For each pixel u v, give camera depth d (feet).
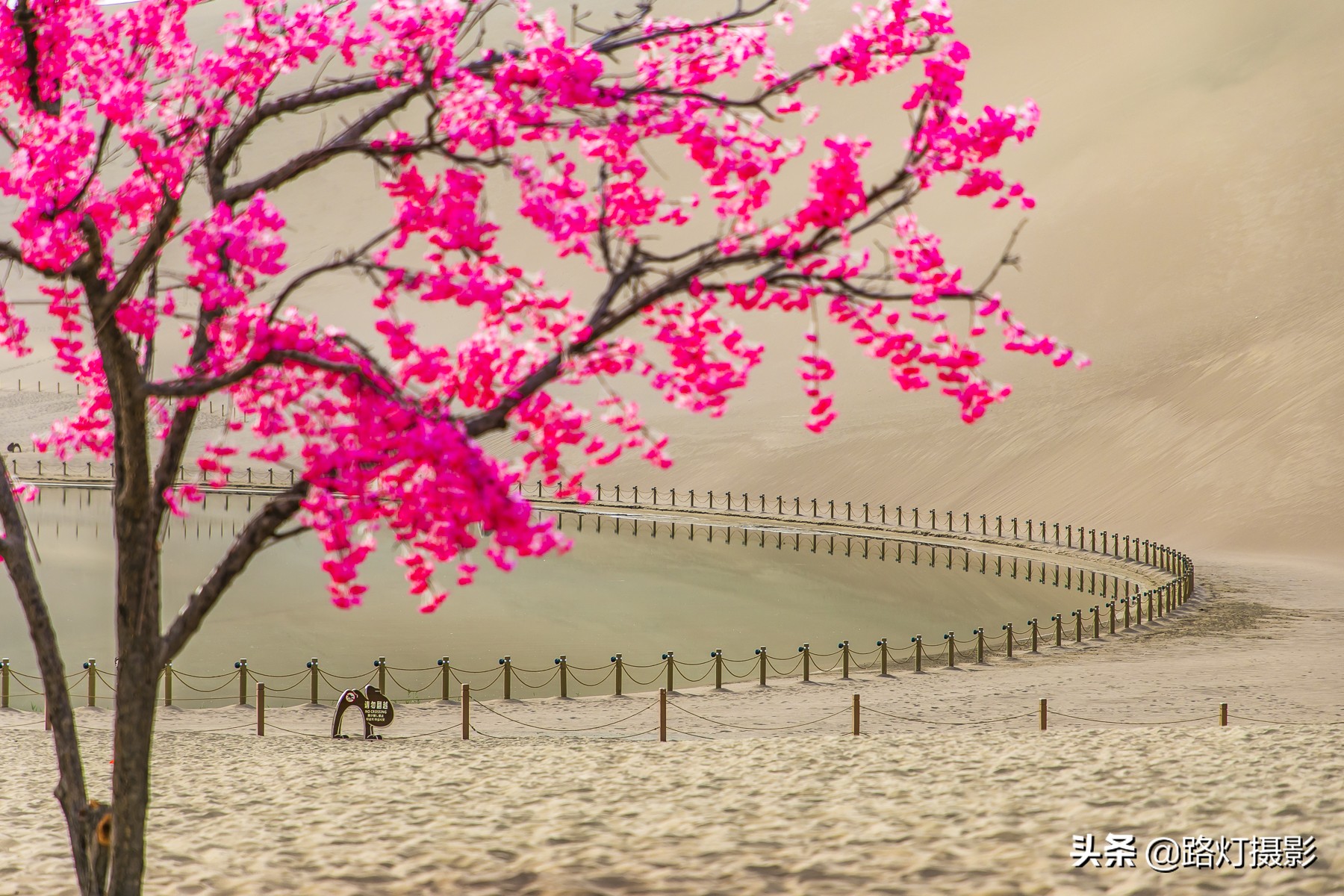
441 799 57.06
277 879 43.09
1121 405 303.48
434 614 161.48
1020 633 151.02
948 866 41.86
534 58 30.58
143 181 32.50
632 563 213.66
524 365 32.78
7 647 139.95
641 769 63.77
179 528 253.65
